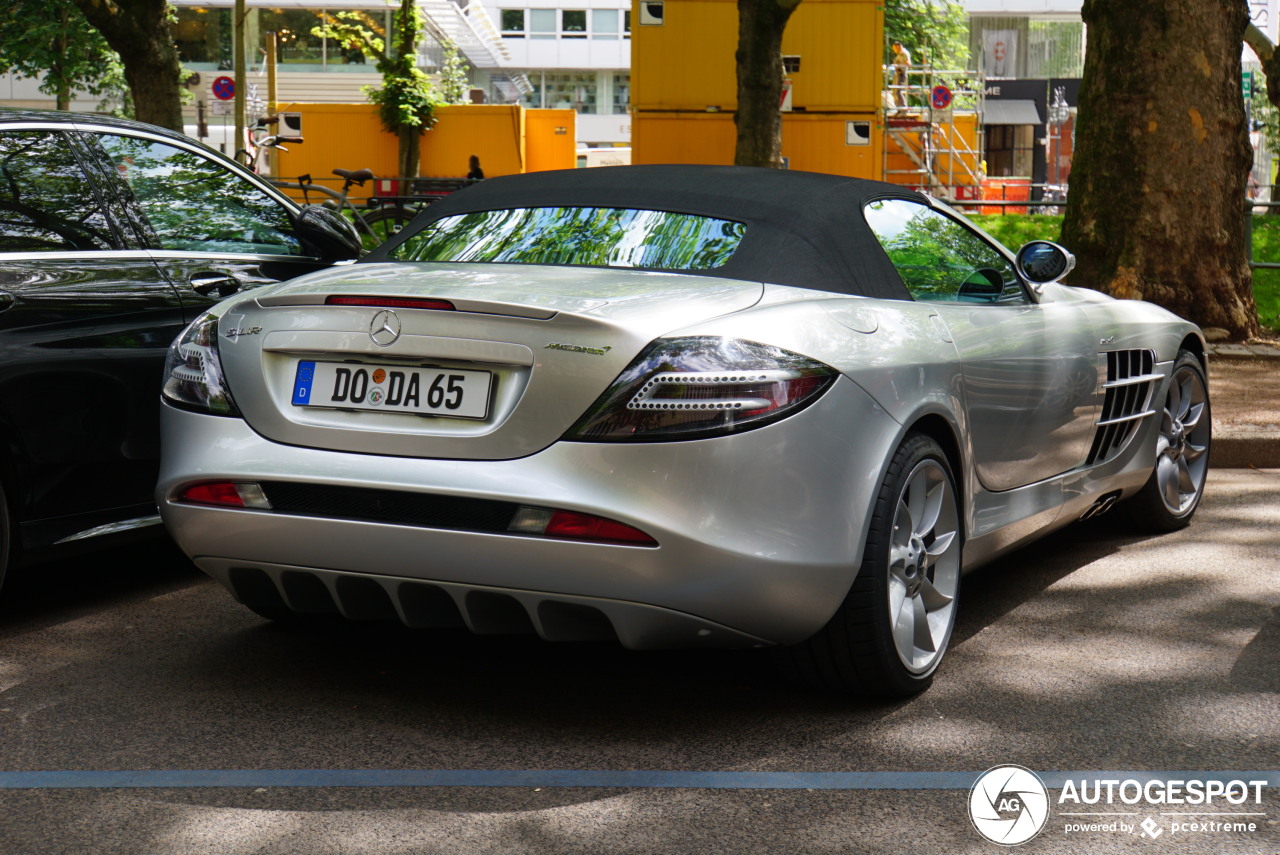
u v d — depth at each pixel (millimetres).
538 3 64312
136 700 3574
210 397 3449
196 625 4289
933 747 3268
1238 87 10938
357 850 2676
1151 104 10797
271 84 32375
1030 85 52594
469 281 3396
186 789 2982
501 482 3064
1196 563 5176
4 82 44938
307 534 3250
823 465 3186
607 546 3018
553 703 3578
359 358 3297
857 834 2771
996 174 52969
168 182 4844
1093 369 4781
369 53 32344
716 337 3109
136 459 4473
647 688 3701
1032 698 3627
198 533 3434
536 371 3092
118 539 4484
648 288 3314
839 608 3352
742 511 3064
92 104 44469
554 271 3531
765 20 18234
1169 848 2719
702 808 2900
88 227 4469
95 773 3068
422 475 3131
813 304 3400
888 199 4086
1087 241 11086
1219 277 10867
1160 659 3973
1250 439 7250
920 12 40844
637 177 3975
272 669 3844
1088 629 4293
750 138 18469
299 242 5297
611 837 2748
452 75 43125
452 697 3619
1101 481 5000
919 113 26625
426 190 26453
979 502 4027
